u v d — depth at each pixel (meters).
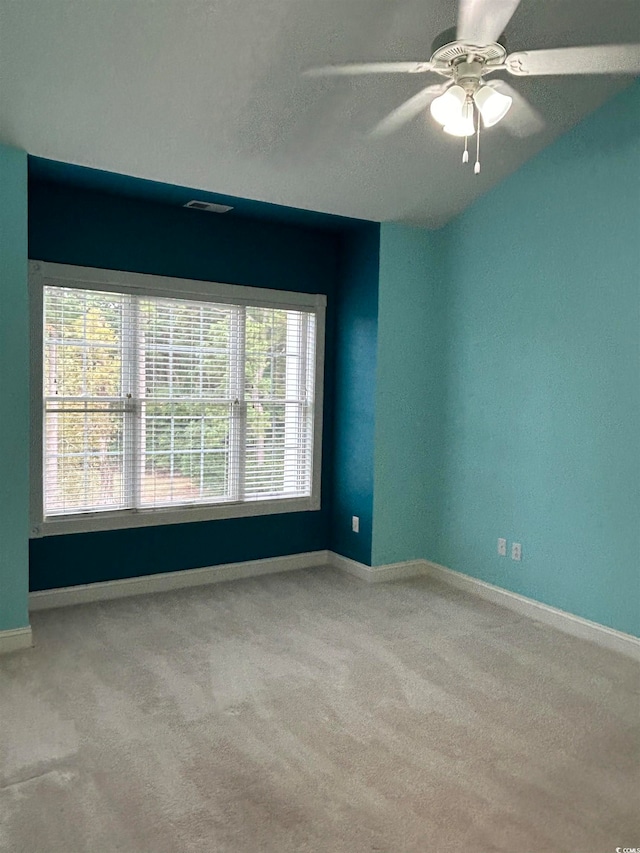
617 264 3.41
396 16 2.62
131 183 3.72
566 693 2.96
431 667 3.21
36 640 3.44
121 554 4.15
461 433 4.42
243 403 4.55
